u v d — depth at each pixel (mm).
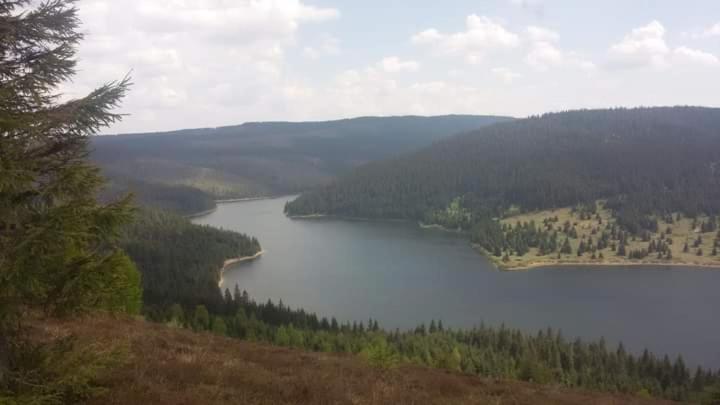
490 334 97125
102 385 11781
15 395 8586
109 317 22516
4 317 8469
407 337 89688
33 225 8562
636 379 82500
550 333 101250
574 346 94062
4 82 8828
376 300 147500
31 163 8703
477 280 172625
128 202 9414
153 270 159625
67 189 8867
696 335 120250
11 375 8805
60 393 9227
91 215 8961
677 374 86188
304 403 13805
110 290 9508
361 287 161000
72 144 9602
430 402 16469
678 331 123062
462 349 81688
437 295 153500
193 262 175875
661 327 126000
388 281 168375
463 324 127062
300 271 182125
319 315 134125
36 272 8320
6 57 9148
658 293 159250
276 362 19656
